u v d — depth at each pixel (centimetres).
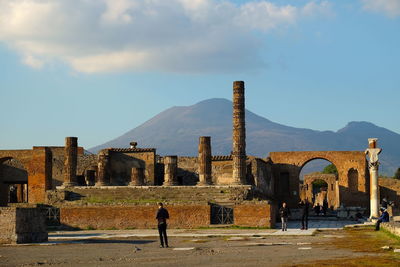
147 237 4553
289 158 9088
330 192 12375
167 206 5706
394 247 3269
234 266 2659
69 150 7231
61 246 3881
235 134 6788
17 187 9775
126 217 5741
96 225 5759
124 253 3362
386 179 9988
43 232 4288
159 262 2891
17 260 3147
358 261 2688
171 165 7219
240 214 5594
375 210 6300
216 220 5728
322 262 2694
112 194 6550
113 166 8350
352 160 8975
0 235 4069
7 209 4066
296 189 9019
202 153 6994
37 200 7644
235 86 6869
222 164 8394
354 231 4866
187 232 5031
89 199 6488
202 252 3300
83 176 8725
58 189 6500
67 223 5781
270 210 5538
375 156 6334
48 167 7731
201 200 6134
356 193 8938
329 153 9044
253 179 7812
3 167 8538
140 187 6512
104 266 2806
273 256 3014
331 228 5434
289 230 5178
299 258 2895
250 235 4556
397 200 9938
